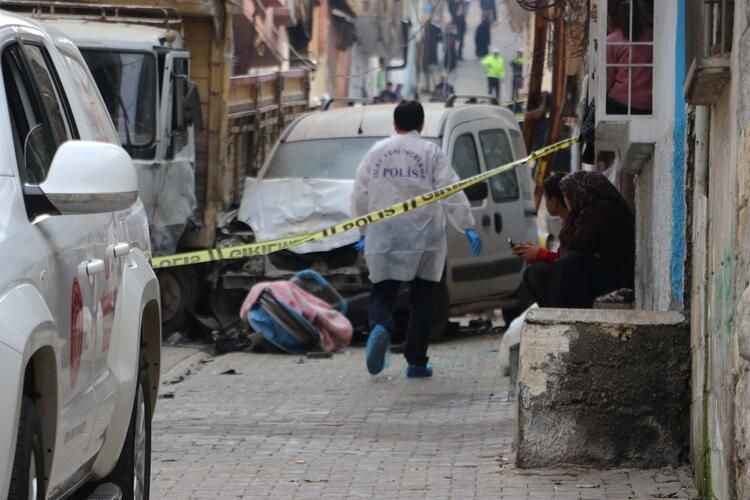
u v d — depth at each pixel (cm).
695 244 1741
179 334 3619
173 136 3512
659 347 1841
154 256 3475
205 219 3688
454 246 3678
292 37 7788
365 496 1756
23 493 1046
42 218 1139
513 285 3984
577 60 4272
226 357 3356
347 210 3597
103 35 3488
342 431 2239
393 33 9238
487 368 3069
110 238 1361
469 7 9950
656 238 2203
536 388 1861
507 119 4131
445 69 9950
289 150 3875
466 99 4172
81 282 1212
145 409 1586
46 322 1059
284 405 2538
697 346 1727
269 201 3688
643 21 2280
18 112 1223
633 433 1848
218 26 3756
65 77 1448
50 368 1099
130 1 3731
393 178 2831
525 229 4069
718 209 1509
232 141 4069
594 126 2458
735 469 1316
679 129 1889
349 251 3572
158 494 1769
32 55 1340
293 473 1900
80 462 1261
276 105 4575
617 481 1788
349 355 3391
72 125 1416
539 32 4509
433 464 1944
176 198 3519
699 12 1448
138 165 3422
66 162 1122
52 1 3669
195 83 3616
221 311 3662
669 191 2012
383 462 1969
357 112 3966
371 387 2775
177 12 3694
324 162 3791
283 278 3600
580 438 1858
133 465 1479
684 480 1780
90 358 1250
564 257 2488
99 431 1305
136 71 3475
